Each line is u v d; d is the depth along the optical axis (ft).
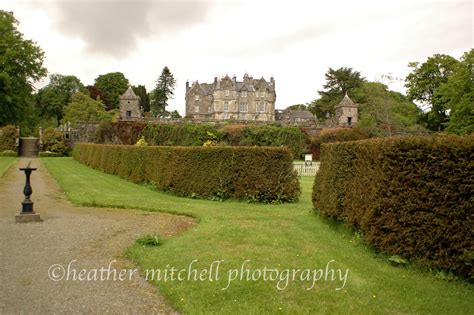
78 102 256.93
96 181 63.93
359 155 27.12
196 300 16.38
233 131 177.47
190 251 23.22
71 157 150.51
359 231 26.84
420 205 21.16
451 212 20.03
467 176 19.81
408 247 21.44
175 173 49.65
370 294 17.34
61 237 26.81
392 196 22.40
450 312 15.71
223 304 16.03
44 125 278.05
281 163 46.26
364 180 25.77
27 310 15.26
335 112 255.91
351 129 182.80
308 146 184.75
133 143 181.78
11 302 16.01
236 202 45.03
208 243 25.11
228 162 46.62
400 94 238.07
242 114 301.02
